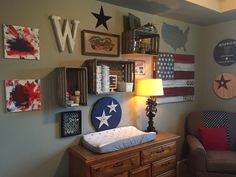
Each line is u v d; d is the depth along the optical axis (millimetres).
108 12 2443
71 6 2166
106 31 2436
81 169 1973
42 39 2006
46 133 2070
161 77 3008
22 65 1910
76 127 2244
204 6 2590
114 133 2379
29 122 1970
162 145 2396
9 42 1830
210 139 2875
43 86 2031
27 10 1915
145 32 2475
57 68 2078
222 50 3354
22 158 1946
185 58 3342
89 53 2291
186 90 3387
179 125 3346
